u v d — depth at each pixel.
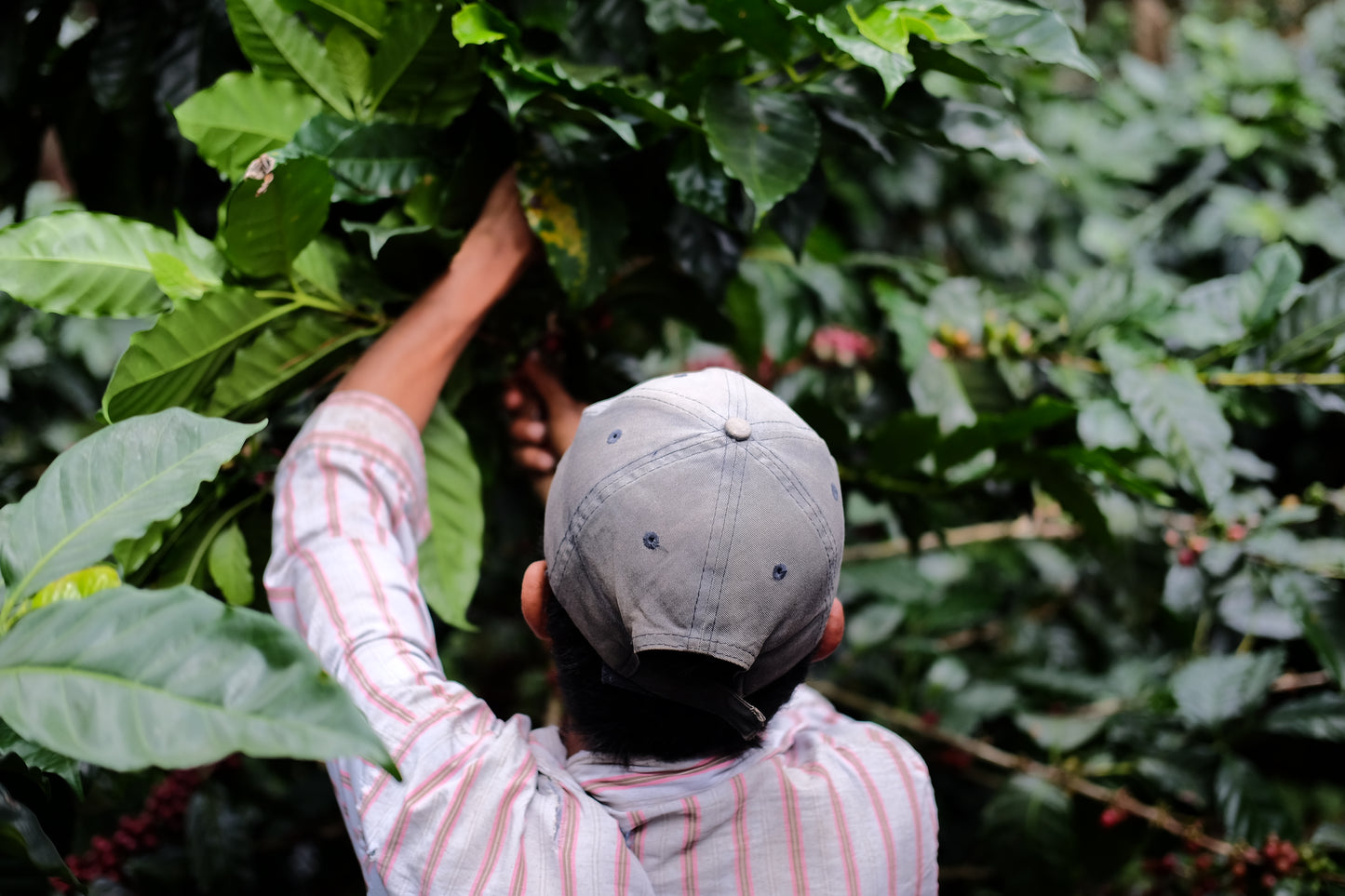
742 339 1.58
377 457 1.04
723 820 0.84
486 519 1.74
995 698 1.94
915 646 2.02
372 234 1.06
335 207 1.17
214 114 1.06
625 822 0.84
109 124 1.53
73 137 1.53
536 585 0.90
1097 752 1.82
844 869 0.86
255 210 0.96
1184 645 1.79
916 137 1.18
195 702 0.62
